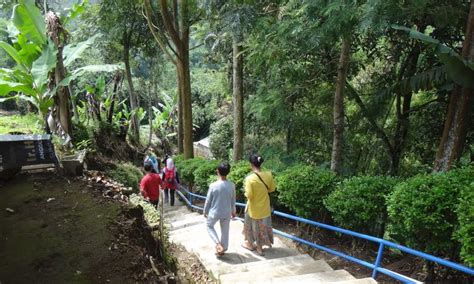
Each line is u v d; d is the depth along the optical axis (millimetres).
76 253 2615
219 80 16516
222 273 4609
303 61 7906
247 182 5117
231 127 16828
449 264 3074
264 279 4211
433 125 7188
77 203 3375
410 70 7043
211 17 9156
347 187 4711
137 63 18750
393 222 4164
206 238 6129
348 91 7848
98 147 10695
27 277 2320
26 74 7379
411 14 4676
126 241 2867
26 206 3264
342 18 4723
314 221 5383
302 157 9500
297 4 6105
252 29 6945
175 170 11023
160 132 23062
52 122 7715
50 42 7266
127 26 14766
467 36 4238
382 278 4352
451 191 3465
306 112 9188
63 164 4086
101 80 12523
